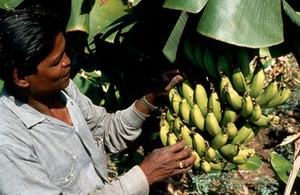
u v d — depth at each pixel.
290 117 6.80
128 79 3.21
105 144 2.63
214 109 2.33
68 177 2.09
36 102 2.03
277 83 2.39
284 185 5.46
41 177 1.94
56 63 1.90
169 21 2.68
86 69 3.29
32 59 1.82
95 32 2.79
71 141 2.12
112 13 2.83
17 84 1.91
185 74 2.50
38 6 1.92
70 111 2.22
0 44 1.83
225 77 2.30
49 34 1.83
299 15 2.48
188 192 5.22
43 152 2.01
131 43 2.78
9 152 1.89
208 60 2.37
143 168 2.15
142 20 2.71
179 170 2.22
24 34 1.80
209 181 5.29
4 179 1.87
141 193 2.13
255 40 2.14
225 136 2.30
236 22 2.15
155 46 2.72
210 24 2.14
